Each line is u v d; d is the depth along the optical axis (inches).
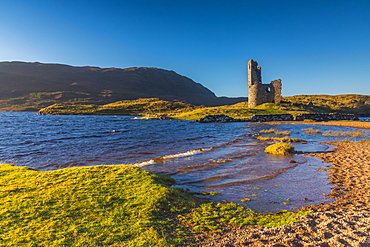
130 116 5615.2
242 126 2677.2
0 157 907.4
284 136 1596.9
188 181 594.2
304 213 393.7
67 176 515.8
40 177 507.8
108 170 568.7
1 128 2308.1
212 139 1486.2
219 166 753.0
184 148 1128.2
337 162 787.4
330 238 291.9
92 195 420.8
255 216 385.4
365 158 829.8
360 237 291.0
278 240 290.0
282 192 510.6
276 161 821.9
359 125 2461.9
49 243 280.1
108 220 341.7
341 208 414.9
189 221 358.6
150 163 792.9
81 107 7057.1
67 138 1545.3
